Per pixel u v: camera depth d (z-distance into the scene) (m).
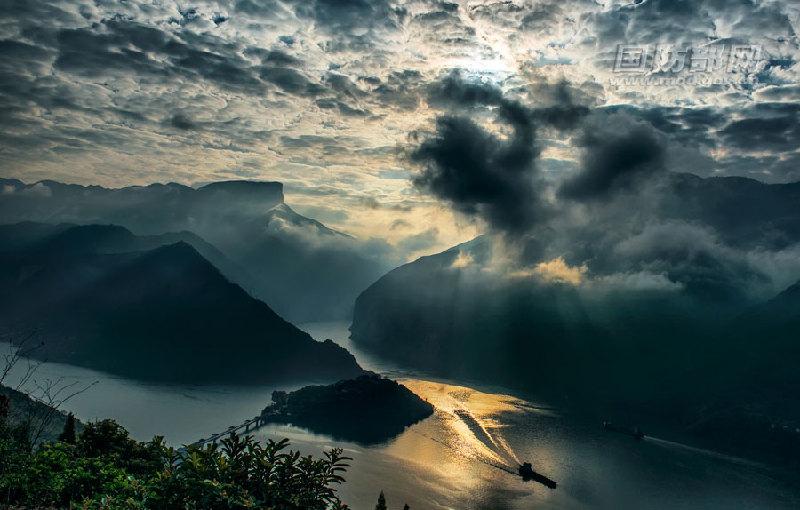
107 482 33.94
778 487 169.00
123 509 29.47
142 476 37.03
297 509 30.75
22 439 40.38
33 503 33.81
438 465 168.12
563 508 141.12
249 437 33.25
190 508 29.33
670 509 146.00
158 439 41.62
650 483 165.75
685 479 171.75
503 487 152.38
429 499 138.12
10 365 44.47
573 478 165.00
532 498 146.00
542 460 180.88
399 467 162.50
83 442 41.09
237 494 29.39
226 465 30.72
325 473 32.56
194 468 30.34
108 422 42.25
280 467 32.09
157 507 29.91
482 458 179.12
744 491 164.38
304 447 176.75
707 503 153.00
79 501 33.50
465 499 140.50
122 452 40.47
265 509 29.27
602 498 151.00
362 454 173.50
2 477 33.97
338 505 32.62
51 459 35.28
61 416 86.56
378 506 64.25
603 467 178.25
